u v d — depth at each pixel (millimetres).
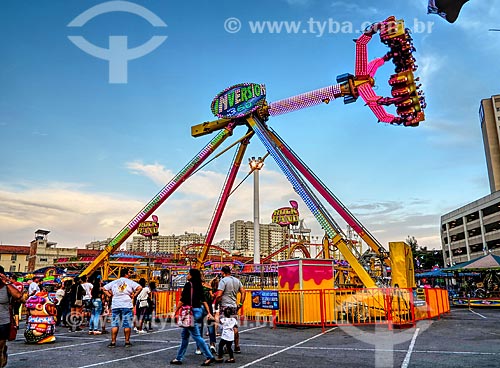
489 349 8656
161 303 17094
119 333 12625
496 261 24734
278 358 7996
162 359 8117
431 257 87250
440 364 7152
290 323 13484
